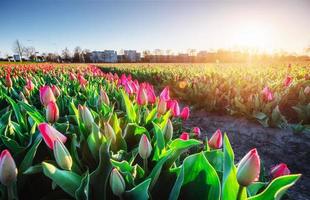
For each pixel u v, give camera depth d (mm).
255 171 978
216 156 1506
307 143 5168
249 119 6523
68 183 1235
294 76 12203
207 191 1190
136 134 1937
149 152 1482
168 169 1554
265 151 5035
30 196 1551
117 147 1788
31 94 4027
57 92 3012
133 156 1559
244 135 5852
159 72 15281
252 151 999
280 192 962
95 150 1599
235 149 5277
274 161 4637
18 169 1525
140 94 2498
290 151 4938
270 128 5977
